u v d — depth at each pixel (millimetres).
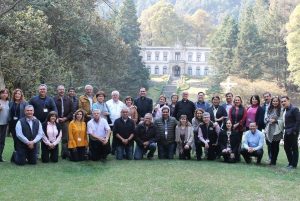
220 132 12750
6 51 22469
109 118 13453
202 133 12969
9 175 9758
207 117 12922
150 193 8484
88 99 13031
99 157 12234
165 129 13055
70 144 11820
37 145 11555
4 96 11359
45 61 25219
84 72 34906
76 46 32719
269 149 13078
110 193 8430
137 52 72438
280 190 8930
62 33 30922
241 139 12938
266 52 71562
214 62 81688
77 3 30953
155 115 14867
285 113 11781
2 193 8250
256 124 13031
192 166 11602
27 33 23844
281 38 72000
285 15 75188
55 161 11648
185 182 9477
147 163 12031
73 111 12656
